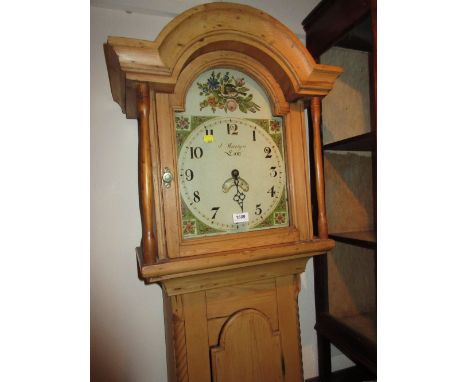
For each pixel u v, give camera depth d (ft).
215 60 2.27
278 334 2.49
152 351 3.11
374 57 2.59
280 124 2.55
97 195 2.93
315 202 3.46
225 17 2.09
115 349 2.99
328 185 3.52
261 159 2.45
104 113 2.94
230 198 2.33
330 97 3.48
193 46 2.03
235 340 2.33
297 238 2.45
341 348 3.21
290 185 2.48
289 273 2.55
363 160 3.72
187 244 2.11
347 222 3.63
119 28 2.97
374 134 2.64
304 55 2.29
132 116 2.87
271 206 2.46
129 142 3.02
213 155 2.30
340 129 3.55
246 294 2.43
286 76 2.32
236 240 2.25
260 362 2.40
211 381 2.30
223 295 2.36
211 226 2.25
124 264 3.02
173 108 2.13
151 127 2.06
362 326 3.19
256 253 2.20
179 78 2.16
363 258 3.76
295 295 2.62
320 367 3.68
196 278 2.20
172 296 2.21
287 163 2.50
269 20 2.20
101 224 2.95
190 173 2.22
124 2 2.94
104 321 2.96
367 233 3.35
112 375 2.98
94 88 2.90
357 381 3.74
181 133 2.21
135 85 1.97
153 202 2.05
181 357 2.24
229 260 2.12
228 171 2.34
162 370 3.14
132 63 1.84
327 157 3.53
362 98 3.69
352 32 2.91
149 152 1.95
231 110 2.38
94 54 2.90
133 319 3.05
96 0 2.86
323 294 3.55
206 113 2.30
